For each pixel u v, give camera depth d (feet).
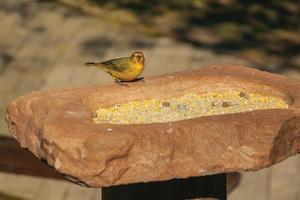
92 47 79.56
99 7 88.99
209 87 35.78
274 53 80.38
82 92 34.14
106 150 28.37
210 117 30.37
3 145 53.42
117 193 33.14
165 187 32.50
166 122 30.30
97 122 32.27
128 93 34.81
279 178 57.47
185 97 35.42
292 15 89.76
